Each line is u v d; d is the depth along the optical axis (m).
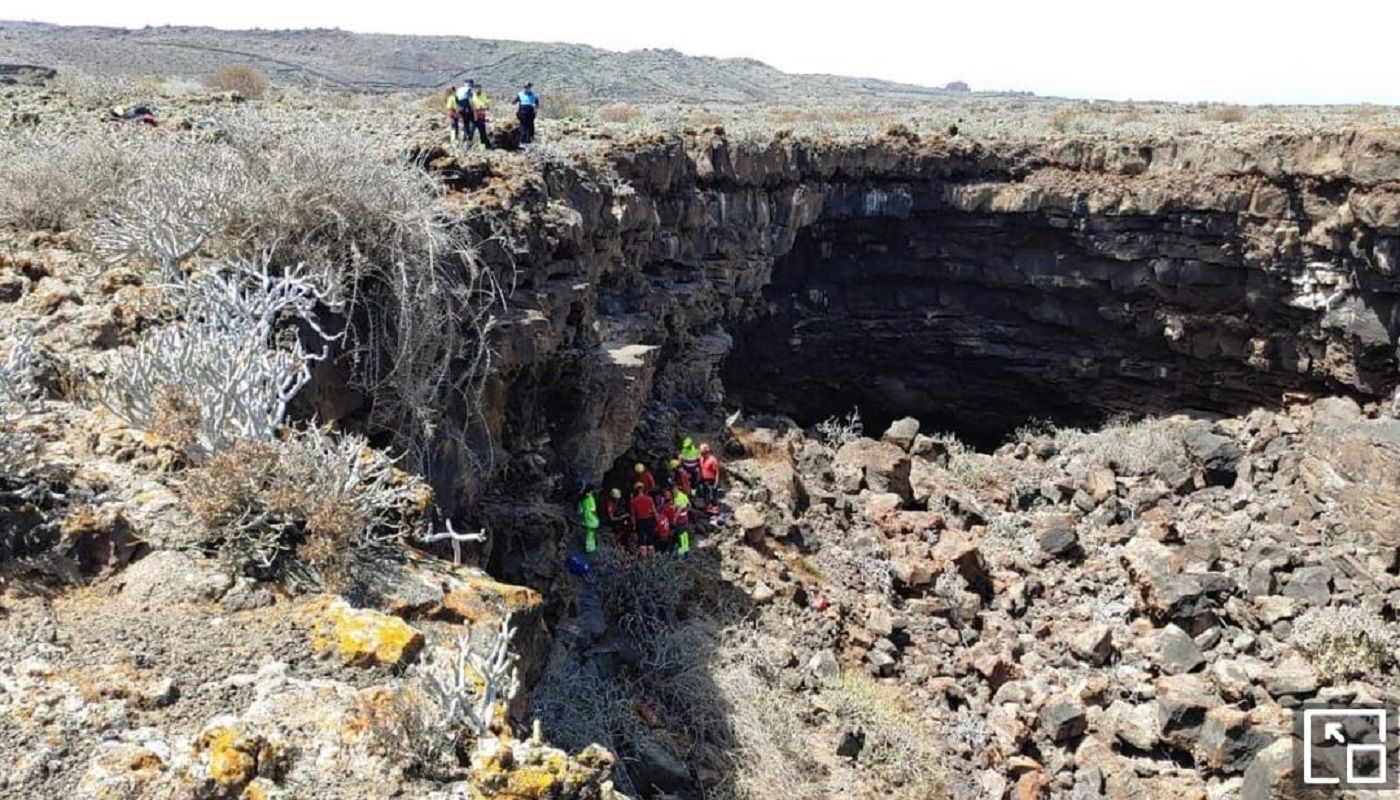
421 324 9.27
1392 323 24.09
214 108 18.75
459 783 4.93
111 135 11.92
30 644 5.29
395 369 8.95
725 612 14.53
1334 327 25.00
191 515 6.25
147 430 6.97
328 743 4.98
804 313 29.23
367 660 5.57
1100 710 14.23
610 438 15.62
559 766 4.93
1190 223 26.39
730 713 12.21
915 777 12.38
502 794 4.75
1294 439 24.38
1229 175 25.89
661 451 18.31
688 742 11.67
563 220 14.14
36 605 5.58
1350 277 24.59
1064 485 22.44
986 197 27.88
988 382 30.73
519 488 13.41
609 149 19.61
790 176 25.97
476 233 11.69
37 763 4.64
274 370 7.20
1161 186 26.53
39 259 9.46
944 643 15.68
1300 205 25.03
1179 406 28.92
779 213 25.88
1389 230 23.06
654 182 20.88
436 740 5.04
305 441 7.00
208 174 9.62
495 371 11.40
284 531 6.29
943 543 18.16
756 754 11.72
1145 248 27.05
